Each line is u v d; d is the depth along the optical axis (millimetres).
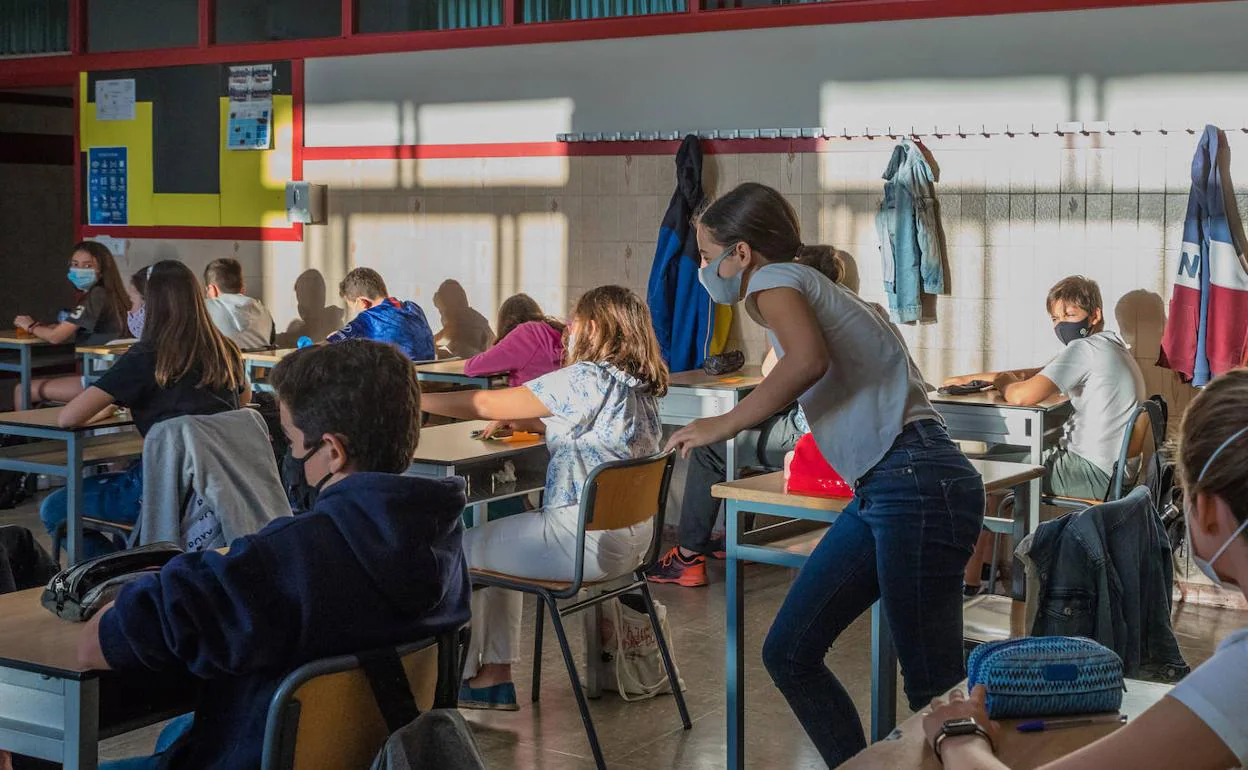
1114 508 2803
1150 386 5648
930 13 5910
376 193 7402
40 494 7051
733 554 3195
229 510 3641
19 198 10289
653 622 3824
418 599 1907
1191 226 5410
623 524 3533
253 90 7715
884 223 6000
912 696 2660
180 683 2139
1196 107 5480
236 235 7852
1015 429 5180
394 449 1974
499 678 3934
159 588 1827
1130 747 1265
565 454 3658
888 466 2621
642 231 6617
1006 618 3357
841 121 6141
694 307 6320
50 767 2295
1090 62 5652
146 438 3621
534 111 6895
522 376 5410
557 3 6832
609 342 3711
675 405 5770
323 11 7523
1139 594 2832
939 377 6035
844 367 2641
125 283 8227
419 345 6734
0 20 8562
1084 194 5699
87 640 1880
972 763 1522
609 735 3768
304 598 1813
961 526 2621
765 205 2719
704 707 4023
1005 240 5859
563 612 3502
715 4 6422
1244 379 1309
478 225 7105
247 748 1843
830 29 6133
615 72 6656
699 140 6406
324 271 7602
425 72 7195
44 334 7195
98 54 8180
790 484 3137
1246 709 1238
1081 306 5246
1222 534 1290
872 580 2701
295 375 1960
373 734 1915
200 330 4113
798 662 2738
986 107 5852
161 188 8070
